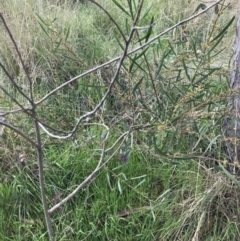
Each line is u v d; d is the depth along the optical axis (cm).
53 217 225
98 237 219
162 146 213
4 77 285
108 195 227
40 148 162
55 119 253
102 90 264
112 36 339
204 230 215
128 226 219
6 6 313
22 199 230
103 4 372
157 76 213
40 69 293
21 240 218
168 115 204
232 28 295
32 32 307
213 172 225
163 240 215
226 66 265
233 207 218
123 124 228
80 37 327
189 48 248
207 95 212
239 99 211
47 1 328
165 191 218
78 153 244
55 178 238
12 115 249
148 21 342
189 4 355
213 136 218
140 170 237
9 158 245
